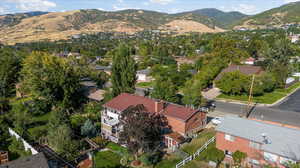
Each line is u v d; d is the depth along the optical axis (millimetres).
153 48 138375
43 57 66875
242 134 28391
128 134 29312
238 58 91750
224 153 30203
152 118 30641
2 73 68938
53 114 37719
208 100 56656
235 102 54719
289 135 27391
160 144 35344
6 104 53375
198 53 126688
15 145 34625
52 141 32844
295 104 51875
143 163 30219
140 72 83062
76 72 63000
